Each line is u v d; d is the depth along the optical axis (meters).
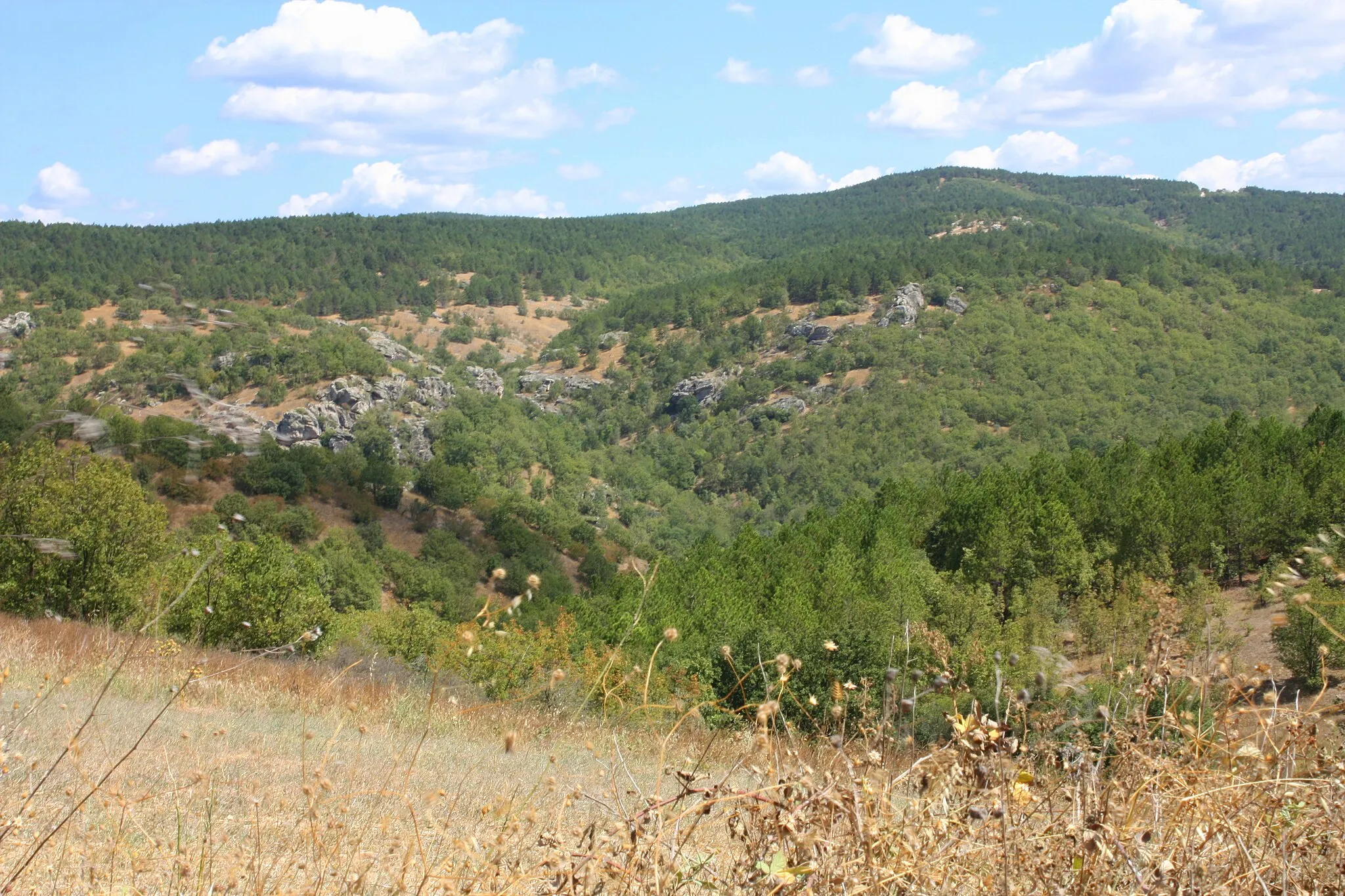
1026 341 147.00
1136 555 37.22
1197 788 2.13
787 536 56.22
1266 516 34.50
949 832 2.04
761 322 179.50
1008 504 46.72
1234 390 127.88
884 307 166.00
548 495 129.88
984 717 2.17
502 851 2.28
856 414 139.12
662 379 176.88
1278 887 2.01
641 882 1.98
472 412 139.50
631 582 35.97
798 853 2.02
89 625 11.64
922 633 2.49
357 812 3.27
